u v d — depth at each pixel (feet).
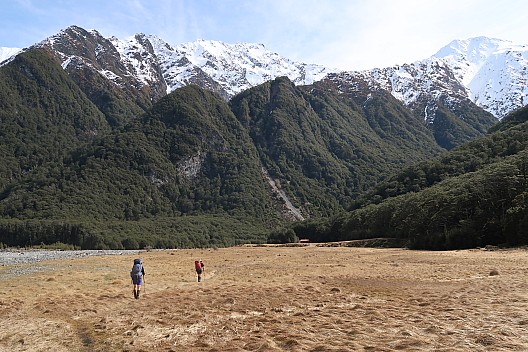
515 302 66.80
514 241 215.51
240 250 306.14
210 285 100.01
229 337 52.29
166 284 105.70
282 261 181.68
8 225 455.22
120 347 49.88
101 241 426.10
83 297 83.51
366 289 89.20
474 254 184.55
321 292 85.66
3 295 87.45
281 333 52.47
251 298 79.00
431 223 262.67
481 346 43.88
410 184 479.41
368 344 46.11
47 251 360.48
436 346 44.29
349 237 384.47
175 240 474.08
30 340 54.34
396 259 175.32
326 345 45.91
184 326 58.85
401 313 62.54
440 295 77.97
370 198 516.32
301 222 501.15
